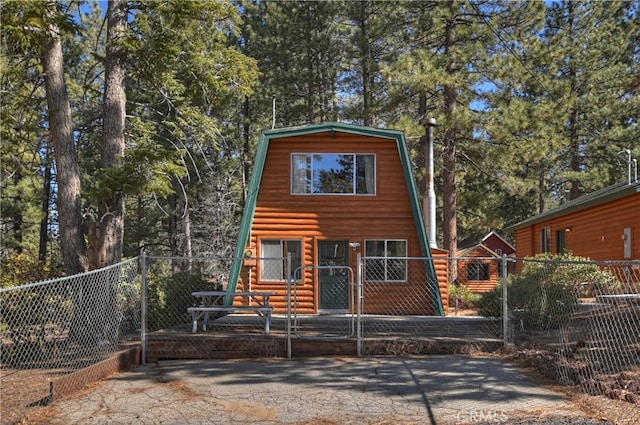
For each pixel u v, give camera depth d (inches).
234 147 1050.1
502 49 814.5
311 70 1055.0
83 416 221.8
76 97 748.0
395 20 906.1
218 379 284.5
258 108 1087.6
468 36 804.0
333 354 345.7
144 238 1191.6
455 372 294.4
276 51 1052.5
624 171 1079.0
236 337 351.6
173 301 482.6
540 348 342.3
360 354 343.3
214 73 505.0
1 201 920.9
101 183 411.2
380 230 579.2
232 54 507.8
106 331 343.6
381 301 571.8
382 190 583.2
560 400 239.1
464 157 890.7
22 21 396.5
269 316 388.5
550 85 812.0
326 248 582.2
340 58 1089.4
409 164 575.8
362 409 229.5
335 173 585.0
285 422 213.9
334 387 265.7
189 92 540.4
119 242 428.8
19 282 412.5
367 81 1029.8
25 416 221.1
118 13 466.9
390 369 303.6
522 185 864.3
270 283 571.5
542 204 1412.4
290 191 581.0
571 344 344.8
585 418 212.7
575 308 420.5
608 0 1120.2
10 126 456.4
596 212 693.9
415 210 573.0
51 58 435.8
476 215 1098.1
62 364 316.8
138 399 246.5
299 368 309.0
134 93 884.0
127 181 412.2
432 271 562.9
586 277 473.1
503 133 770.8
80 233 432.8
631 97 1087.0
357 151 586.6
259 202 579.5
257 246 573.9
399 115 878.4
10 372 298.2
